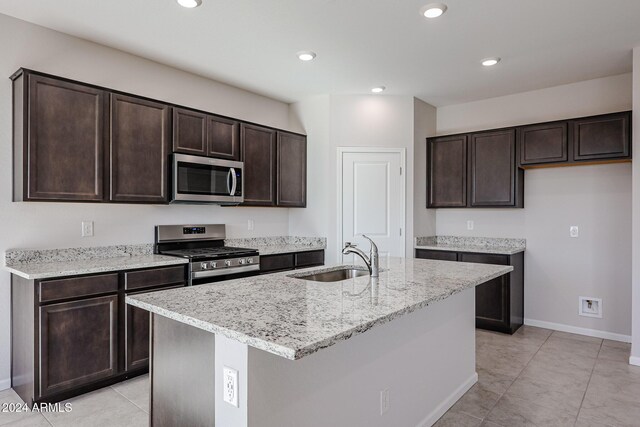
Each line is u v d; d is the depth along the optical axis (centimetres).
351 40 316
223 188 372
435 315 240
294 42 320
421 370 226
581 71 383
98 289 270
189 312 149
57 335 253
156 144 327
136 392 271
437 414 240
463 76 398
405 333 211
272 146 434
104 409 249
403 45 325
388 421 198
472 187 450
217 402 142
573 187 415
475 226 480
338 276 276
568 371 312
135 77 346
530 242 442
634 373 308
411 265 283
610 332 394
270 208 471
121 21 285
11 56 279
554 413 247
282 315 145
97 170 290
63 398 259
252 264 369
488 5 262
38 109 263
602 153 365
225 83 420
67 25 291
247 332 124
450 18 281
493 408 254
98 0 256
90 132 287
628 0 255
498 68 376
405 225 462
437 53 342
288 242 492
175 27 294
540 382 292
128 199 308
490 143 438
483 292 424
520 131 417
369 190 462
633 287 327
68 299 257
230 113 427
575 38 312
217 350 142
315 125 471
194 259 323
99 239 322
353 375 175
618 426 232
